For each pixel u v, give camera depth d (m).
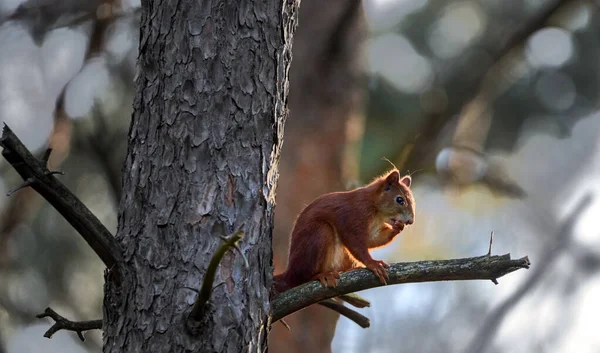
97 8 12.02
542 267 13.53
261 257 5.88
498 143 17.91
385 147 16.52
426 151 15.96
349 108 13.60
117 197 12.86
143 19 6.23
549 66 17.91
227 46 6.02
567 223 13.60
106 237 5.62
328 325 13.11
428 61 17.91
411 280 6.11
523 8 17.77
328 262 7.83
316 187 13.18
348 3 13.24
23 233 13.66
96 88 12.36
